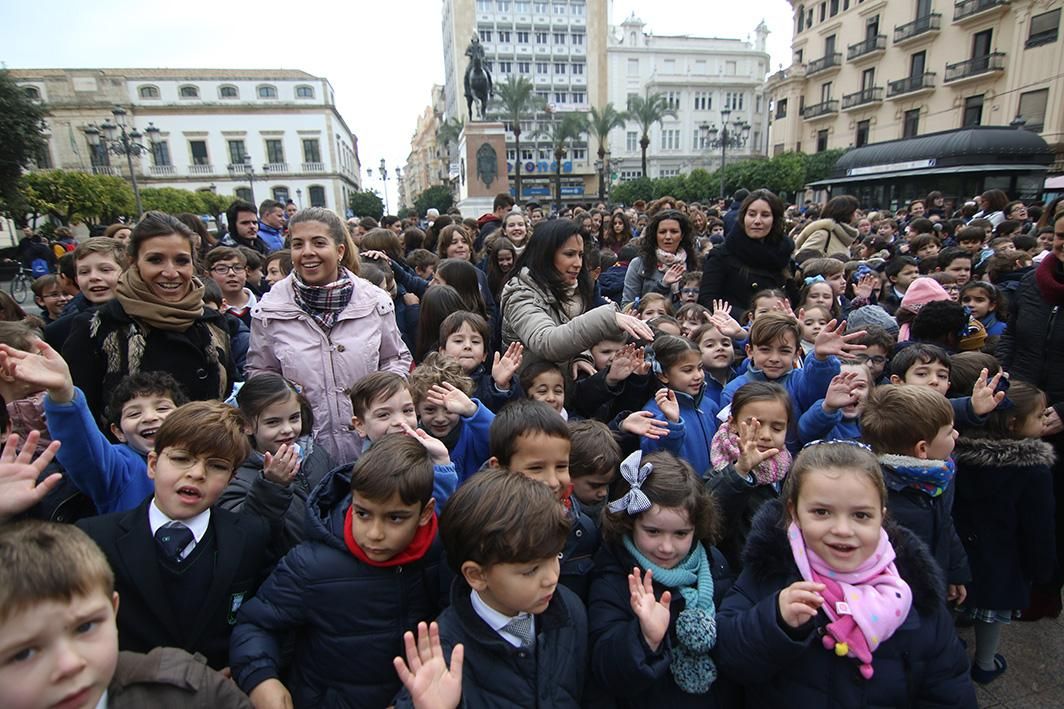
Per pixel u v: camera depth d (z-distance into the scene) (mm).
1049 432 2730
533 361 2574
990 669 2387
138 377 2014
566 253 2701
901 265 5047
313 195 48594
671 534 1650
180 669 1258
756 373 2871
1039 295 3055
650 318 3699
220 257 4121
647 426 2207
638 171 55312
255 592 1770
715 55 55594
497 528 1352
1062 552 2762
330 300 2502
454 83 52719
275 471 1881
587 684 1654
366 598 1590
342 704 1588
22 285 13547
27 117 15836
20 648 951
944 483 1950
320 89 47438
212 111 45188
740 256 3891
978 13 24828
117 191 24312
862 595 1438
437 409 2381
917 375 2592
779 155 32312
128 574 1557
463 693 1402
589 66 53719
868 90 30844
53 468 1918
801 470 1551
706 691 1604
